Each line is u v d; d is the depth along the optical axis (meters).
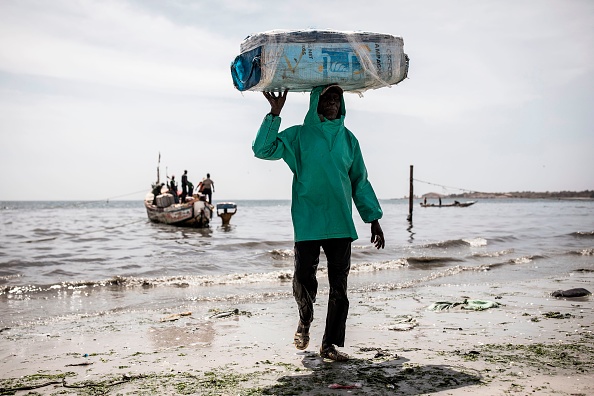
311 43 3.57
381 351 4.29
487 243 18.56
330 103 3.74
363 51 3.62
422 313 6.25
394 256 14.45
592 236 21.36
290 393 3.23
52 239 20.08
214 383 3.50
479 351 4.28
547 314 6.05
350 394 3.19
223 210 29.47
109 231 25.25
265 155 3.74
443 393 3.17
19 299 8.00
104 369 4.01
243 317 6.21
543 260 13.38
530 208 85.88
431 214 54.44
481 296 7.63
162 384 3.53
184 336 5.20
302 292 3.79
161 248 16.45
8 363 4.26
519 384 3.33
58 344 4.95
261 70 3.51
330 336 3.98
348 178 3.83
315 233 3.68
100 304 7.50
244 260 13.33
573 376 3.52
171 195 29.47
